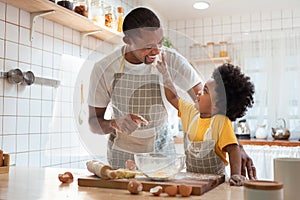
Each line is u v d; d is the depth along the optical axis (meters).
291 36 3.30
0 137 1.58
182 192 0.81
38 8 1.71
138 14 1.01
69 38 2.10
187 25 3.70
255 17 3.46
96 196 0.81
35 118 1.81
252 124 3.38
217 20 3.60
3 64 1.60
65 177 1.01
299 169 0.71
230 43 3.52
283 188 0.69
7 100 1.62
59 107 2.00
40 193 0.85
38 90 1.84
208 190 0.88
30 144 1.77
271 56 3.35
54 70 1.96
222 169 1.12
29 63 1.77
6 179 1.08
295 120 3.24
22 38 1.72
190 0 3.02
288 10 3.35
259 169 2.88
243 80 1.27
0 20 1.59
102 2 2.16
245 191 0.65
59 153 2.00
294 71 3.27
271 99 3.32
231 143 1.06
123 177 0.94
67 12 1.79
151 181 0.90
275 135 3.04
